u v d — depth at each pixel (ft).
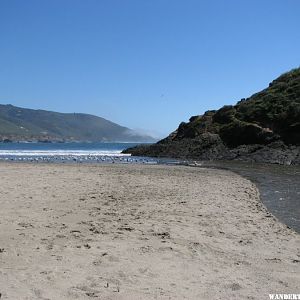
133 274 22.67
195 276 22.84
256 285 21.84
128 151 189.98
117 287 20.61
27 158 135.44
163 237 31.09
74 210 40.27
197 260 25.86
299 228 37.32
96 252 26.37
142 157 160.86
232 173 91.56
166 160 141.38
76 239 29.35
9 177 67.87
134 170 91.97
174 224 35.70
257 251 28.66
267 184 71.77
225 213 42.09
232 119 166.40
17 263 23.58
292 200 53.72
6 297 18.70
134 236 30.99
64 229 32.22
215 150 153.17
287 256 27.66
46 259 24.52
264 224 37.70
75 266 23.49
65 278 21.47
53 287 20.17
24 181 62.54
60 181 64.54
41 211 38.99
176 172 89.76
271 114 155.74
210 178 78.33
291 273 24.06
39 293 19.34
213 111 184.75
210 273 23.47
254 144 148.25
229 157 145.89
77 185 60.34
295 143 140.05
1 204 41.63
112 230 32.55
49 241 28.48
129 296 19.52
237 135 154.51
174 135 186.80
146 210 41.81
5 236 29.30
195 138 167.02
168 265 24.56
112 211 40.55
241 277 23.02
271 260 26.55
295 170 101.96
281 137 144.97
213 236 32.27
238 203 48.85
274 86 181.06
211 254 27.37
